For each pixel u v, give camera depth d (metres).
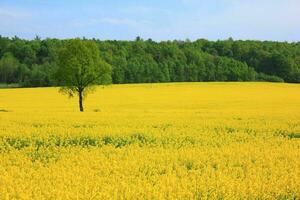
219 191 11.16
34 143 19.92
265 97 68.56
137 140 20.67
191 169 14.34
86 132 23.19
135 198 10.38
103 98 66.75
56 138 21.38
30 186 11.26
